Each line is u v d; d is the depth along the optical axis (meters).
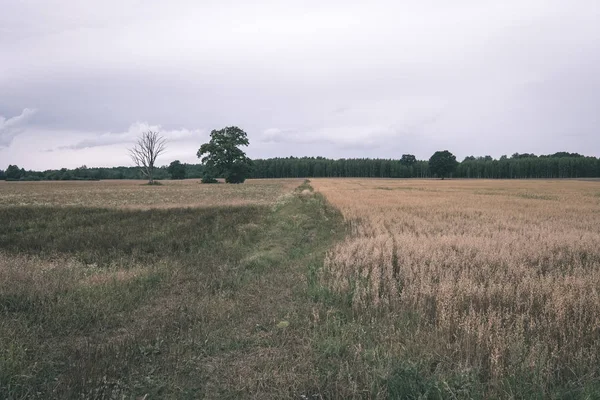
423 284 6.76
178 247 11.23
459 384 3.70
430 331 5.01
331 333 5.02
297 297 6.68
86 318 5.46
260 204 26.81
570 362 4.17
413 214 20.33
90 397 3.59
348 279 7.57
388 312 5.79
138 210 22.02
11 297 6.07
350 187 54.81
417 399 3.48
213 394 3.72
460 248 9.99
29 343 4.62
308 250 11.73
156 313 5.88
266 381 3.90
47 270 7.76
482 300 6.13
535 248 9.91
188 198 34.25
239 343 4.80
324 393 3.66
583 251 10.12
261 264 9.16
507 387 3.70
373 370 3.91
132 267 8.66
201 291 7.00
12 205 25.61
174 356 4.36
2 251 10.44
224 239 12.45
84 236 12.88
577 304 5.69
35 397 3.55
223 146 73.56
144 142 77.38
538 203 26.75
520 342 4.39
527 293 6.38
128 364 4.15
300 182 82.94
